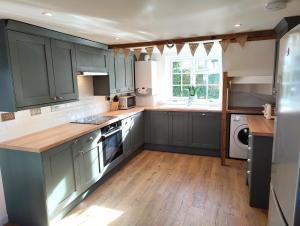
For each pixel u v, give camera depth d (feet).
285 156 4.23
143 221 7.83
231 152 13.30
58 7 5.88
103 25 7.96
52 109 9.82
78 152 8.71
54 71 8.77
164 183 10.50
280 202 4.49
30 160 7.18
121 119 12.06
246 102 13.78
